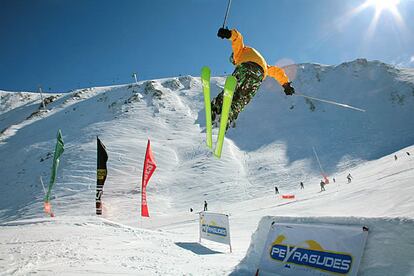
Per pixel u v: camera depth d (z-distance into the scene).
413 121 78.06
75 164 66.44
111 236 9.53
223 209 32.41
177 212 42.16
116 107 112.88
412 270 3.69
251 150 73.31
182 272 5.05
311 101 97.38
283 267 4.92
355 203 18.02
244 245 10.84
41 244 7.15
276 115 93.19
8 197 61.00
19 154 85.88
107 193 51.66
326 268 4.41
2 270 4.57
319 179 51.22
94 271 4.60
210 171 58.91
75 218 13.38
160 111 105.56
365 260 4.11
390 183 20.69
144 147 74.50
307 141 73.81
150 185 54.34
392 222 4.05
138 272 4.73
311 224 4.86
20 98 170.12
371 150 64.38
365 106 90.12
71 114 117.25
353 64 113.75
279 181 52.69
